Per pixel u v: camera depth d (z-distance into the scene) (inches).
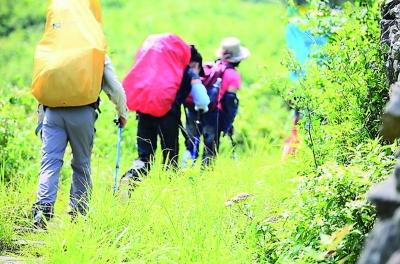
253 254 418.0
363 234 379.2
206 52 1402.6
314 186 415.2
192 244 426.9
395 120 229.9
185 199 504.7
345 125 488.7
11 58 1731.1
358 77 500.7
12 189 590.6
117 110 539.5
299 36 614.5
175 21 2004.2
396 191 224.4
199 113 654.5
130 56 1641.2
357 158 419.5
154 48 627.8
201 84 630.5
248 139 965.8
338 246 377.4
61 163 515.8
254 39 1829.5
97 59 510.6
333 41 525.7
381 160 410.9
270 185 535.5
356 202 379.6
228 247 425.7
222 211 477.1
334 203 399.2
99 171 647.1
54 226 475.5
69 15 520.4
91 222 467.2
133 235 455.5
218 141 671.1
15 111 747.4
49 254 435.2
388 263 212.1
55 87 504.7
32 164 697.6
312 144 498.6
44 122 518.6
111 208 482.0
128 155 820.0
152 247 437.1
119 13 2057.1
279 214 459.2
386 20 500.4
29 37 1887.3
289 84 569.6
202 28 1927.9
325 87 510.6
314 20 584.1
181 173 580.4
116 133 855.7
